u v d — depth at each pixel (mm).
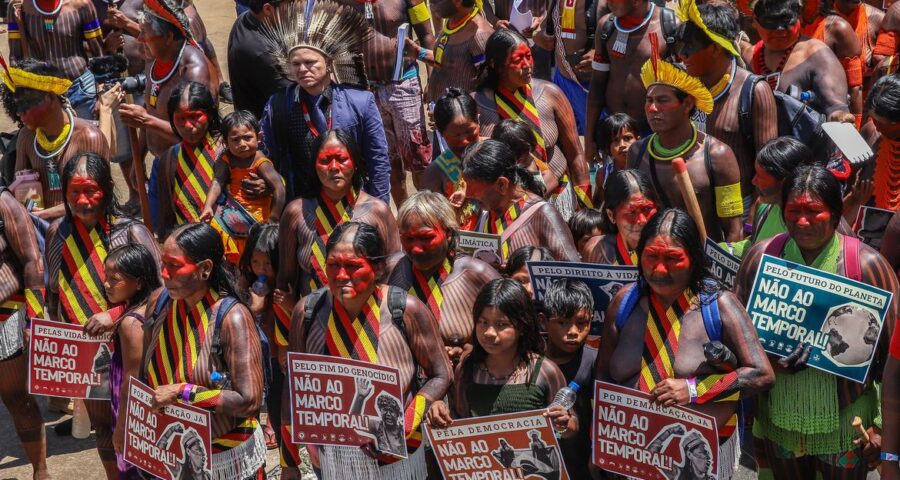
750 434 5922
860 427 4332
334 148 5141
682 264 3863
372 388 4168
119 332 4805
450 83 7777
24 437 5855
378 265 4223
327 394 4219
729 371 3922
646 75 5406
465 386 4320
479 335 4176
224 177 6312
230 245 6281
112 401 4945
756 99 5734
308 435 4250
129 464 4828
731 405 3994
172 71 7250
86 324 5129
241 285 5645
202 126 6305
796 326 4211
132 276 4852
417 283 4773
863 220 4910
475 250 5137
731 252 5082
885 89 4984
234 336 4363
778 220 4855
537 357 4262
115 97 6879
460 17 7625
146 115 6777
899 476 3838
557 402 4133
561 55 8227
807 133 5898
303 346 4383
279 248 5406
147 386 4453
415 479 4355
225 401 4320
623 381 4086
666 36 6520
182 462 4402
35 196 6367
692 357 3947
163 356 4500
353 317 4273
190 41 7363
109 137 6781
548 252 4980
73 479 6055
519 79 6199
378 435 4191
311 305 4348
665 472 3977
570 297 4406
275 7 7133
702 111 5512
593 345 4930
